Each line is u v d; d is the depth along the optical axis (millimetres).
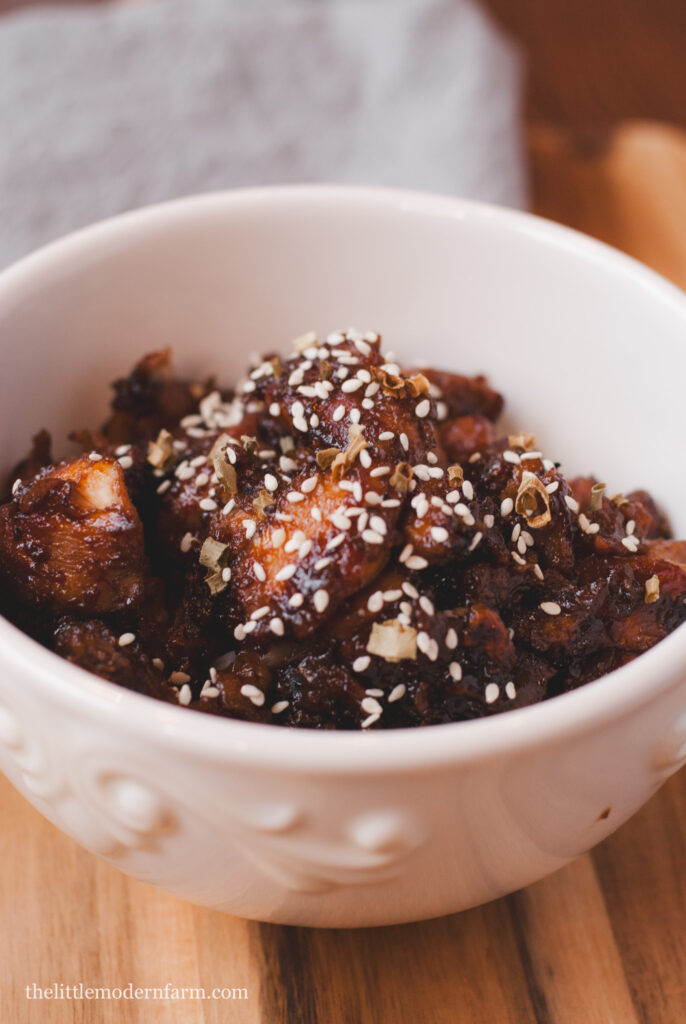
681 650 245
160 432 317
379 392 287
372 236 332
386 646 262
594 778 248
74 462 286
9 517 278
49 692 237
